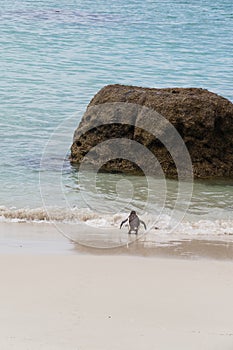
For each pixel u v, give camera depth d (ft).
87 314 55.93
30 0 323.37
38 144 138.10
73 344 49.80
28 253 72.90
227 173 123.54
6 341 49.88
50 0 325.83
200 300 60.18
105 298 59.88
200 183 118.21
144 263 71.10
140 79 209.77
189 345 50.47
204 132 123.24
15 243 77.92
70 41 252.01
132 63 228.02
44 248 75.82
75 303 58.34
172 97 125.59
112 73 213.46
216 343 50.93
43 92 184.65
